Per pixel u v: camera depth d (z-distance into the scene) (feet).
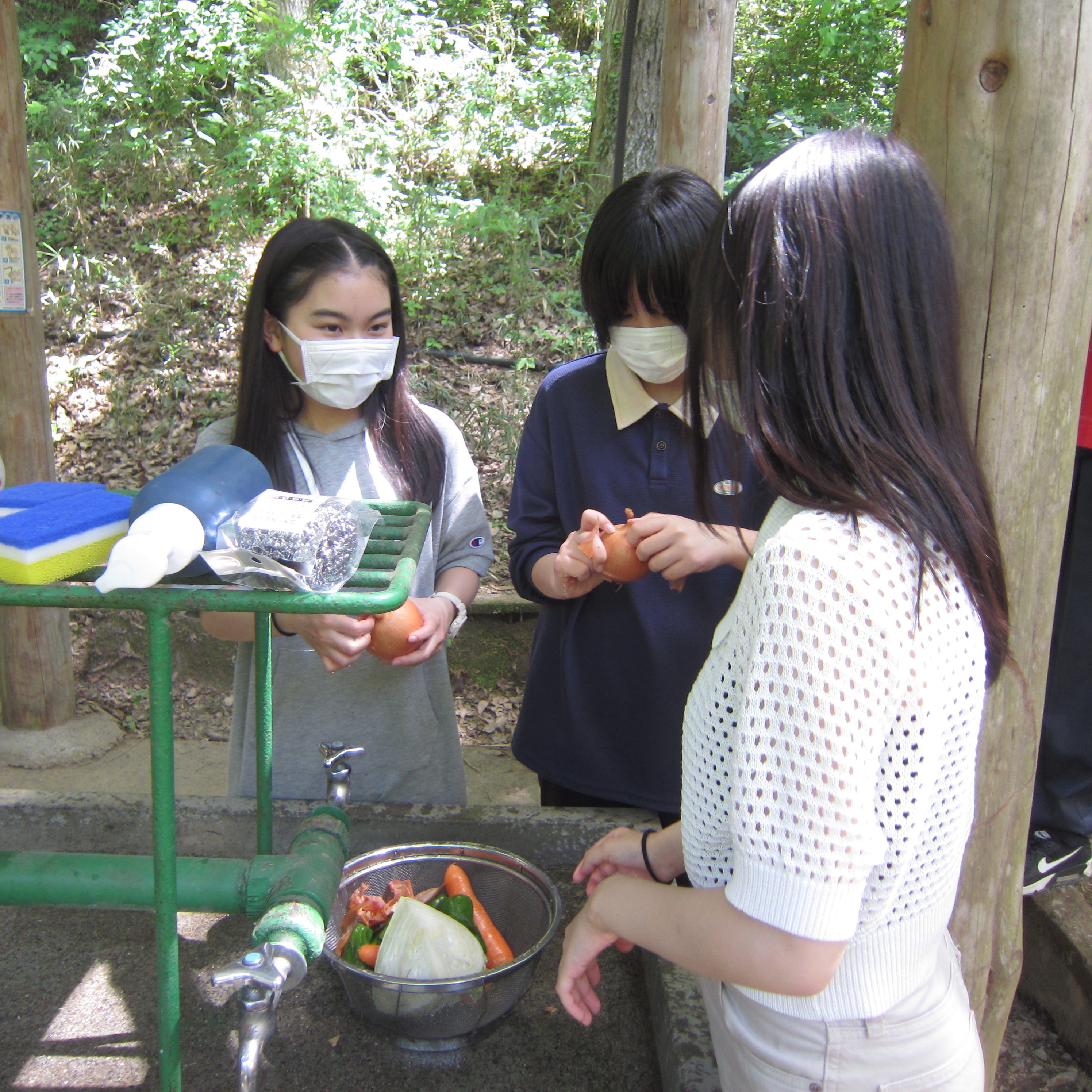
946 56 3.89
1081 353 4.16
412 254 18.92
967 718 2.81
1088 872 6.40
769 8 25.25
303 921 3.68
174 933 3.54
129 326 17.84
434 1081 4.28
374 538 4.58
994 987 4.90
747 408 2.70
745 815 2.56
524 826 5.78
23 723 12.02
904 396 2.62
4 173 10.16
